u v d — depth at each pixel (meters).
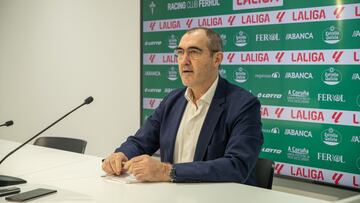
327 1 2.35
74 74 4.02
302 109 2.50
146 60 3.35
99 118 3.83
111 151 3.75
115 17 3.63
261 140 1.81
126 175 1.72
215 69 1.95
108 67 3.72
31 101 4.48
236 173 1.66
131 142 2.07
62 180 1.67
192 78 1.91
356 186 2.30
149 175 1.60
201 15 2.98
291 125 2.56
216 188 1.53
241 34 2.76
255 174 1.92
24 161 2.08
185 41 1.92
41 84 4.36
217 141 1.87
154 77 3.30
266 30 2.64
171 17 3.16
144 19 3.34
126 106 3.60
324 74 2.39
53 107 4.25
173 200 1.37
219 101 1.92
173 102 2.11
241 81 2.79
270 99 2.65
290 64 2.54
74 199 1.39
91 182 1.63
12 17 4.63
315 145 2.46
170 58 3.18
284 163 2.60
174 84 3.17
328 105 2.39
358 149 2.28
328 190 2.47
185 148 1.97
